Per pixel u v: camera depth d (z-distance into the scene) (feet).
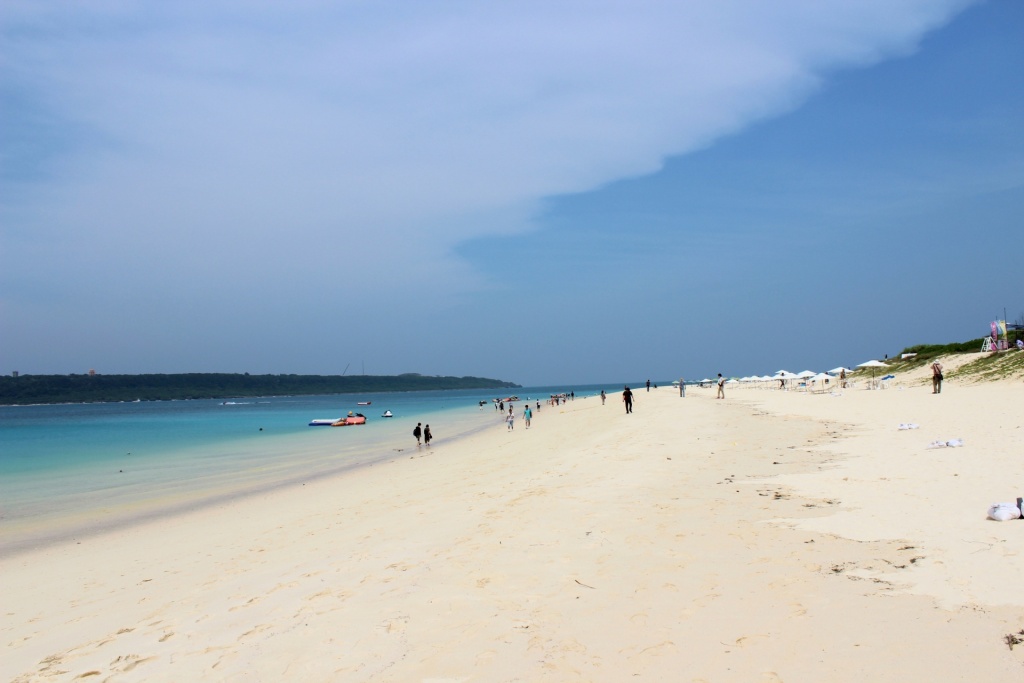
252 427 207.21
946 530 26.23
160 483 79.41
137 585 34.09
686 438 71.82
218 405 638.53
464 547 30.45
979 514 28.30
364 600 24.80
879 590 20.57
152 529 51.39
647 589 22.79
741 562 24.68
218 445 136.26
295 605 25.40
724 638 18.35
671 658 17.49
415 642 20.36
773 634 18.25
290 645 21.26
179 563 38.17
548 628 20.35
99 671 21.52
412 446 118.42
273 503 59.57
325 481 73.72
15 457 115.96
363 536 37.01
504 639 19.86
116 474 89.76
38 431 205.98
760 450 57.16
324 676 18.69
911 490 34.55
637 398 235.81
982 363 153.99
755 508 33.35
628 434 85.30
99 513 60.18
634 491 39.96
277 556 35.88
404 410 324.19
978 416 72.02
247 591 28.86
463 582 25.46
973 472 38.22
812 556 24.59
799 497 35.29
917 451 48.75
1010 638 16.48
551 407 276.41
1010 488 33.19
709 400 174.81
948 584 20.44
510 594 23.68
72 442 151.64
